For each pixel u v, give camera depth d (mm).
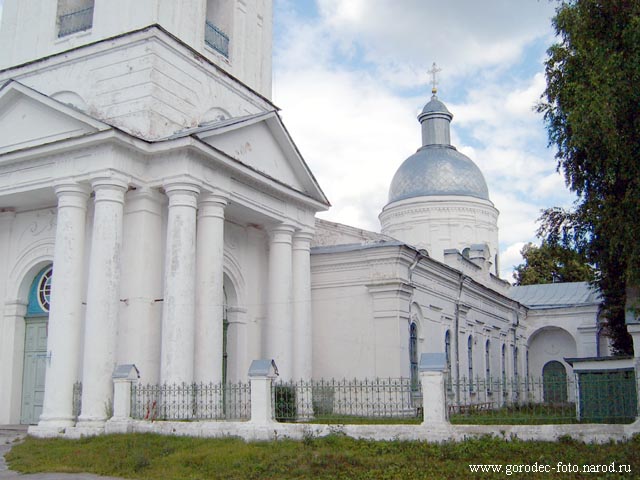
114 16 18797
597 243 13430
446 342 26750
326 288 22578
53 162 16578
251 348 20219
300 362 20234
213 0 22031
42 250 18422
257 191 19094
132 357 16078
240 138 18734
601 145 11852
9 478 11242
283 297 20062
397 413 16984
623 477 9578
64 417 15227
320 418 14719
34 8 20578
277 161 20422
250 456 11391
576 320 38594
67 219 16094
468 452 10977
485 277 33594
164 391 14969
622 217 11898
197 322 16641
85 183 16234
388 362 21266
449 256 29375
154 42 17797
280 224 20328
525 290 41969
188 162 16359
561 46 12844
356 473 10398
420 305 24016
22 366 18547
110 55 18328
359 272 22188
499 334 34438
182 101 18531
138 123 17438
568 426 11438
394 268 21734
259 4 22844
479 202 38594
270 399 13273
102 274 15453
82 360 16516
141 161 16625
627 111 11719
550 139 13047
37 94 17109
